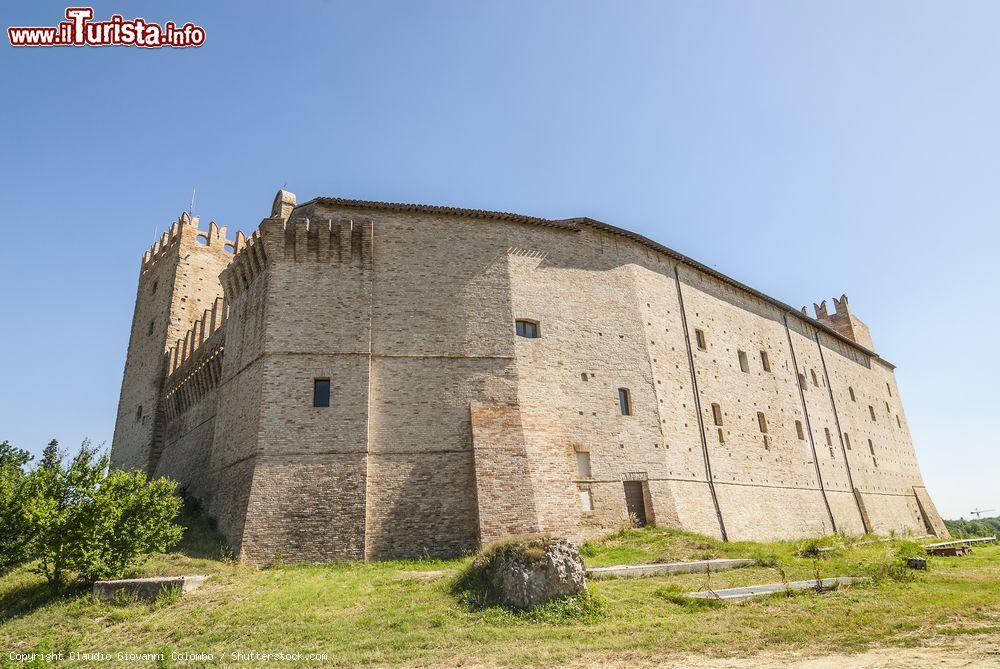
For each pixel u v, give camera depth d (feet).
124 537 64.13
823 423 159.43
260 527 77.82
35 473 67.21
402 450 85.87
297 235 94.53
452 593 57.72
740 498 118.21
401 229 99.91
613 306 112.27
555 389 99.09
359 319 91.81
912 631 42.60
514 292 101.81
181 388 139.54
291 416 84.53
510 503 84.02
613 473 98.84
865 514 157.28
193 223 169.58
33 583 65.67
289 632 49.60
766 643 41.45
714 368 128.16
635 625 48.39
